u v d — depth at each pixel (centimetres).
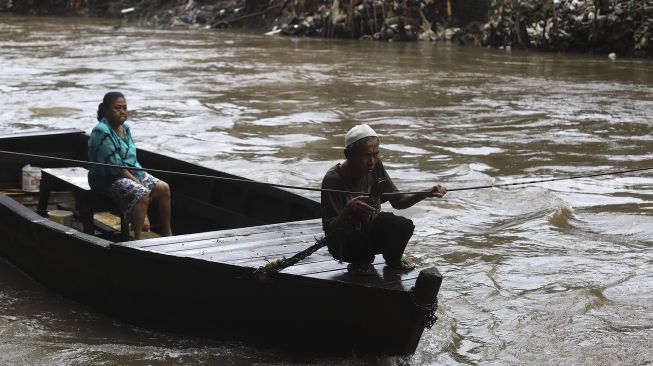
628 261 829
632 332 663
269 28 4141
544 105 1836
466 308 709
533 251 861
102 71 2378
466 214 990
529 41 3188
